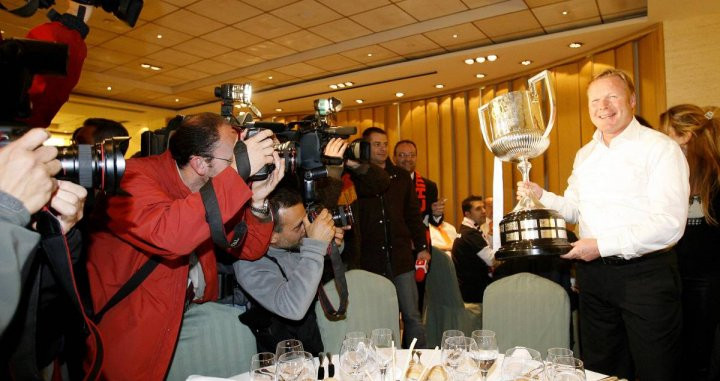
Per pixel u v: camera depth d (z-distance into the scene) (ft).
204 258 5.62
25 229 2.64
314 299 6.78
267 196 5.81
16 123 2.88
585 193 6.83
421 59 19.36
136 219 4.38
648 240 5.93
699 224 7.88
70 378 4.71
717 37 14.20
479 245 11.98
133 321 4.69
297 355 4.29
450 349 4.49
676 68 14.67
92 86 22.91
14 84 2.93
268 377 4.35
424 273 10.73
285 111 27.89
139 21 15.89
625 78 6.56
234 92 5.89
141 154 6.06
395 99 25.44
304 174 5.95
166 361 4.84
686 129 7.97
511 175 21.49
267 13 15.48
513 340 7.04
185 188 5.10
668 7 13.98
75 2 5.54
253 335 6.19
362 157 6.52
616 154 6.52
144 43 18.02
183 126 4.97
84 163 3.18
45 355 4.05
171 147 5.03
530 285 7.08
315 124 6.20
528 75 20.62
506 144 6.56
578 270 7.00
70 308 4.07
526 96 6.47
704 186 7.73
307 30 17.01
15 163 2.62
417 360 5.00
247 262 6.11
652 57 15.61
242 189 4.50
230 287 6.50
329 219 6.13
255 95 24.23
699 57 14.39
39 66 3.00
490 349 4.64
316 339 6.38
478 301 12.07
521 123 6.44
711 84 14.21
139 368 4.68
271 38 17.71
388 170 10.82
